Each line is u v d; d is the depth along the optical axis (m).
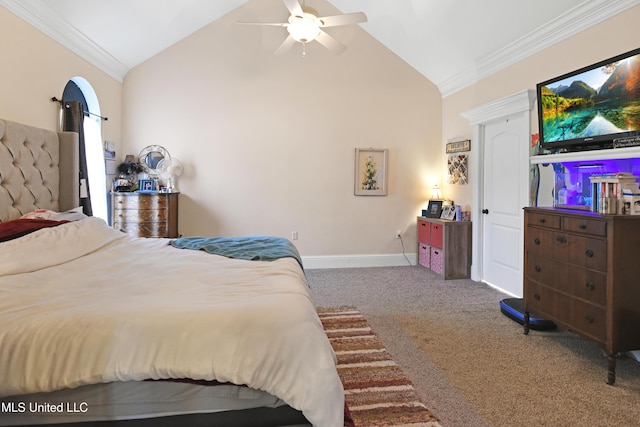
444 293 4.04
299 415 1.35
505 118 4.02
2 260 1.80
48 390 1.20
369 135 5.29
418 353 2.57
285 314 1.37
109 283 1.74
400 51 5.18
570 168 3.12
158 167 4.77
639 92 2.37
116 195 4.29
